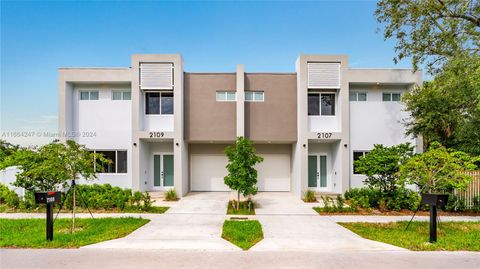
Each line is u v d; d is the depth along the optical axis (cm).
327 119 1553
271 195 1582
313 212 1123
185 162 1605
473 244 696
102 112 1567
